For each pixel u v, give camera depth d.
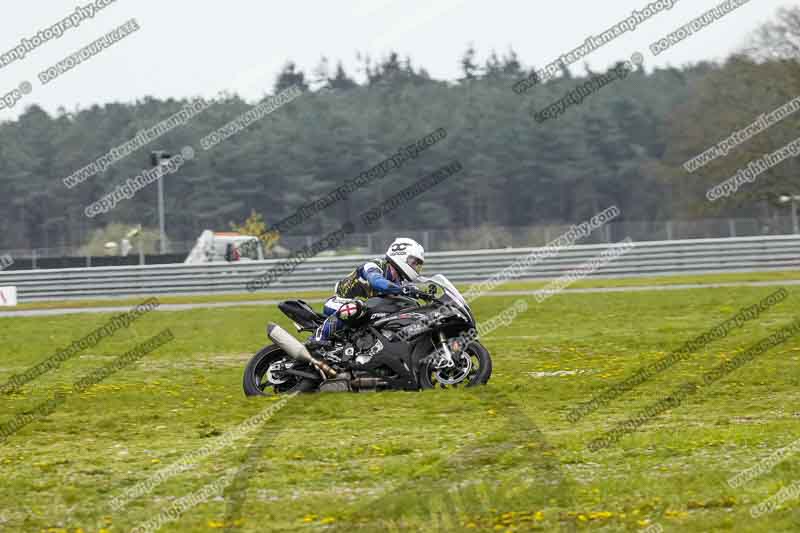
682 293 80.81
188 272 112.88
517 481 21.77
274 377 35.88
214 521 19.62
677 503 19.55
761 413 29.62
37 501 21.55
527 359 45.78
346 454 25.12
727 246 112.06
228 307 86.06
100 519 20.08
